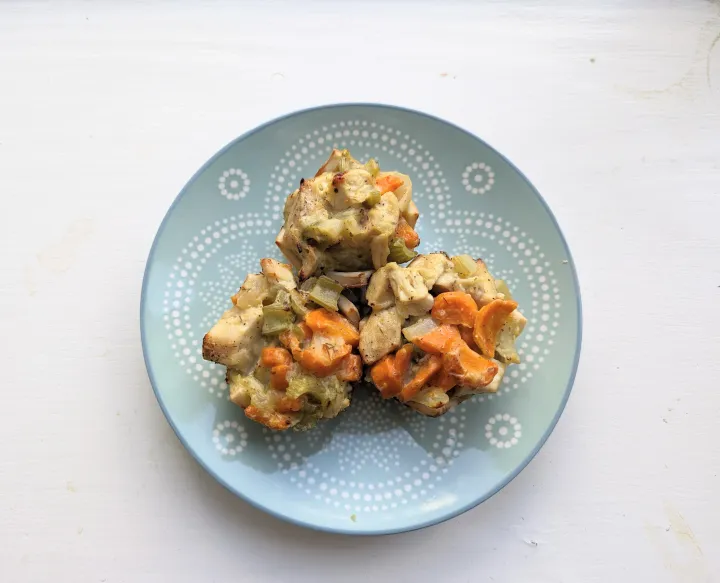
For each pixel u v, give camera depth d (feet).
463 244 0.96
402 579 0.91
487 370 0.80
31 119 1.03
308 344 0.82
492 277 0.88
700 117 1.05
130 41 1.05
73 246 0.99
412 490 0.89
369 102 0.99
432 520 0.84
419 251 0.96
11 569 0.90
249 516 0.92
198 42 1.06
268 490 0.86
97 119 1.03
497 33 1.07
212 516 0.91
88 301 0.97
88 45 1.05
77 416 0.94
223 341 0.82
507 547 0.92
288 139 0.94
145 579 0.90
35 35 1.05
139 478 0.92
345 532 0.82
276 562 0.91
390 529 0.83
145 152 1.02
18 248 0.99
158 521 0.91
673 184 1.03
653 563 0.92
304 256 0.84
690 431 0.95
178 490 0.92
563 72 1.07
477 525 0.92
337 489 0.88
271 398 0.82
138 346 0.96
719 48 1.07
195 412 0.88
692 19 1.07
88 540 0.91
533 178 1.03
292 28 1.07
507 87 1.06
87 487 0.92
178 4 1.07
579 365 0.97
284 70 1.05
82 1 1.06
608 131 1.05
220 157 0.92
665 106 1.06
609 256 1.00
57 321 0.96
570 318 0.89
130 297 0.97
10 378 0.94
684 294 0.99
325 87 1.05
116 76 1.04
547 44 1.07
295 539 0.91
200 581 0.90
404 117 0.94
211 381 0.90
